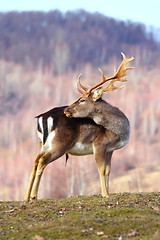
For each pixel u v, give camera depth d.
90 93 55.91
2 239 42.47
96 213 47.31
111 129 55.47
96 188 122.81
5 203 52.25
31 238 42.47
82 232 43.06
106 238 42.16
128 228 43.78
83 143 55.06
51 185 131.00
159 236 41.28
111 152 56.19
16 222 46.16
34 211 48.59
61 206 49.97
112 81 57.28
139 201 50.91
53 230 43.53
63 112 55.06
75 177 122.12
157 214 47.22
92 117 55.28
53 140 54.09
